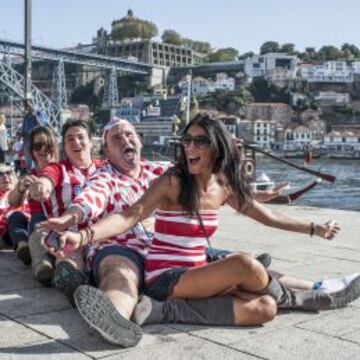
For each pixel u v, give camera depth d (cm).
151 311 352
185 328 353
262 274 353
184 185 356
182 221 362
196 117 362
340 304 400
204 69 19875
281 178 6550
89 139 482
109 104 14488
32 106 1139
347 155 13938
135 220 353
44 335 339
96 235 335
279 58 19388
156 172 429
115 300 335
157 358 307
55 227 333
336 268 538
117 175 410
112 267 362
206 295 357
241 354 316
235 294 361
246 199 383
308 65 19512
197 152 354
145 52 19988
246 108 17188
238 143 399
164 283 359
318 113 17488
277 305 380
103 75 17525
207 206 367
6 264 527
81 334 341
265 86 18688
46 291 435
